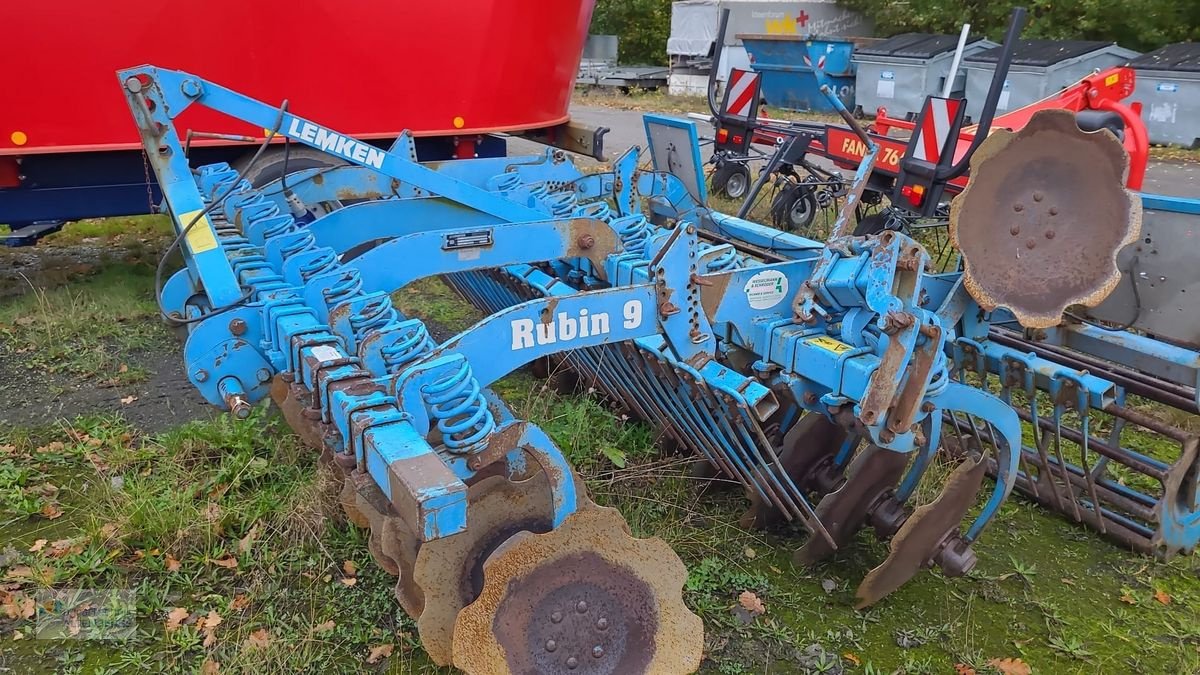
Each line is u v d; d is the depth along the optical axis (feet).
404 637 9.40
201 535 10.82
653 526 11.53
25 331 17.42
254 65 18.45
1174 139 46.03
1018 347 13.53
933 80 53.52
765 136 26.76
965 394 9.73
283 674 8.94
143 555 10.59
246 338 9.59
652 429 13.43
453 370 7.66
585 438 13.20
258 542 10.84
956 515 10.05
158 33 17.43
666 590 7.55
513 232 11.01
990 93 17.74
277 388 9.66
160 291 10.85
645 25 105.70
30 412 14.32
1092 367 12.53
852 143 24.12
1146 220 12.11
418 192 15.56
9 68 16.47
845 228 10.50
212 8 17.71
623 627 7.42
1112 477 13.01
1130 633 10.12
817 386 10.07
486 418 7.64
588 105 64.85
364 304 9.41
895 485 10.89
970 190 11.66
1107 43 49.47
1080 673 9.46
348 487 9.51
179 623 9.63
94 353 16.57
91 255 23.03
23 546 10.86
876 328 9.61
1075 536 12.01
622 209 16.42
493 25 20.84
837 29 79.41
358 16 19.08
